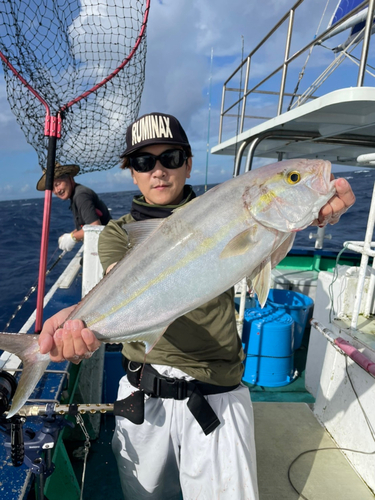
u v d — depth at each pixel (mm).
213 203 1439
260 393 3195
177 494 1969
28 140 2510
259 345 3293
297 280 4531
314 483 2064
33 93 2166
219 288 1426
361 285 2312
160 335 1466
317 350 3045
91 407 1601
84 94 2260
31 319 3010
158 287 1455
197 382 1638
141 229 1505
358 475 2121
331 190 1391
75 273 4324
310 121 2590
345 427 2289
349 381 2281
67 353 1343
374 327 2398
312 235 5191
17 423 1323
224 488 1529
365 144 3400
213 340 1659
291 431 2506
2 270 9680
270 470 2154
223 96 4559
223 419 1621
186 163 1819
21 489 1372
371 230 2246
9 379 1531
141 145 1658
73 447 2568
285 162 1450
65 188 4238
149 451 1729
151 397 1730
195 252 1429
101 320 1494
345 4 3977
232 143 3902
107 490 2221
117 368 3105
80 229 4434
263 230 1416
